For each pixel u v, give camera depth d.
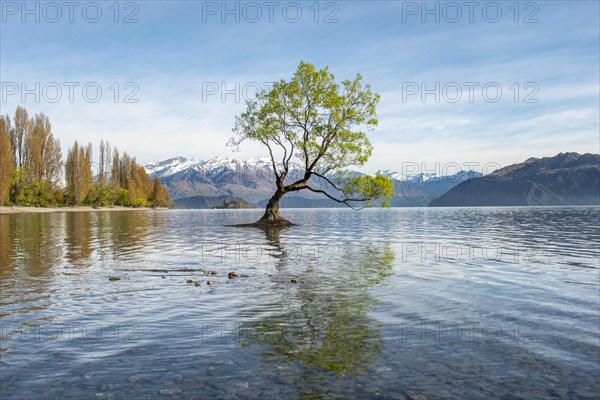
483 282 12.62
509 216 82.69
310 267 15.81
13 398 5.14
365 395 5.23
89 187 136.88
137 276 13.85
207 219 73.94
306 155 45.44
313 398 5.15
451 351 6.77
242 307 9.66
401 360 6.39
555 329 7.92
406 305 9.80
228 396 5.20
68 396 5.20
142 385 5.52
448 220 66.06
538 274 14.09
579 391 5.35
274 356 6.57
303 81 44.09
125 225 47.88
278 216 48.16
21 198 107.94
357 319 8.63
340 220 68.62
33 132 115.25
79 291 11.43
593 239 27.86
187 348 6.94
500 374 5.88
